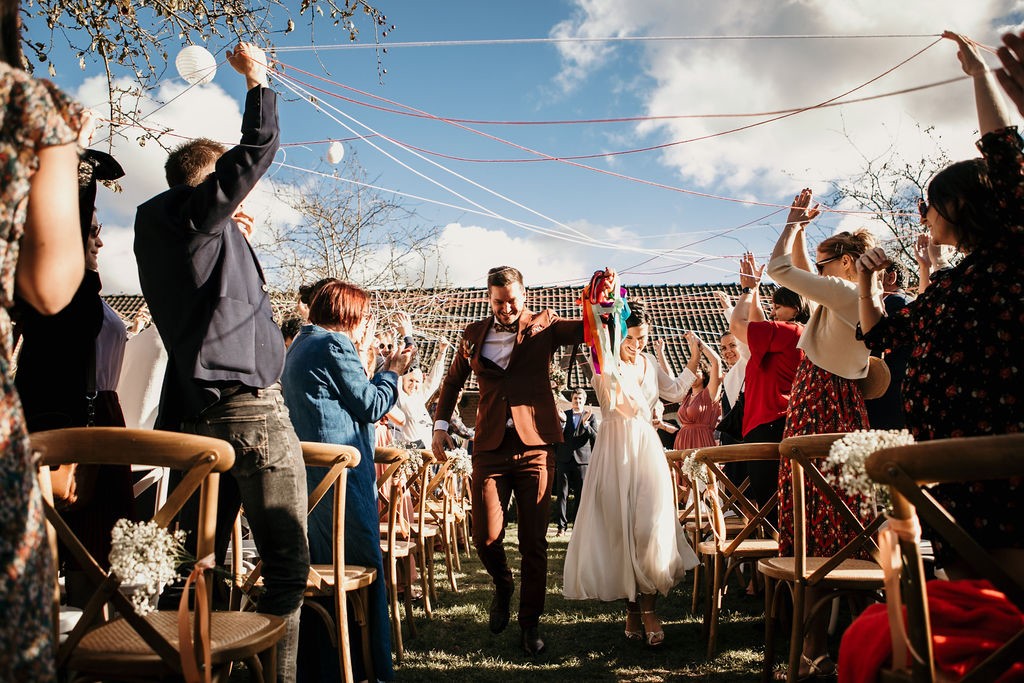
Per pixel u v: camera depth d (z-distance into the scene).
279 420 2.47
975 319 1.91
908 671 1.52
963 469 1.40
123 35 4.80
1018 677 1.42
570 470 10.34
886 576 1.54
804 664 3.19
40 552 1.23
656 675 3.64
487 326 4.54
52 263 1.41
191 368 2.33
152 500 4.63
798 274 3.48
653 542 4.09
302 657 3.23
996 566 1.46
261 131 2.40
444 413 4.75
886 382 3.59
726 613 4.85
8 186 1.30
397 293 13.67
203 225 2.35
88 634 1.99
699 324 18.83
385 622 3.39
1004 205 1.92
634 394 4.34
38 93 1.34
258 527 2.42
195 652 1.82
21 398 2.75
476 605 5.37
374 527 3.43
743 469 6.10
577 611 5.03
